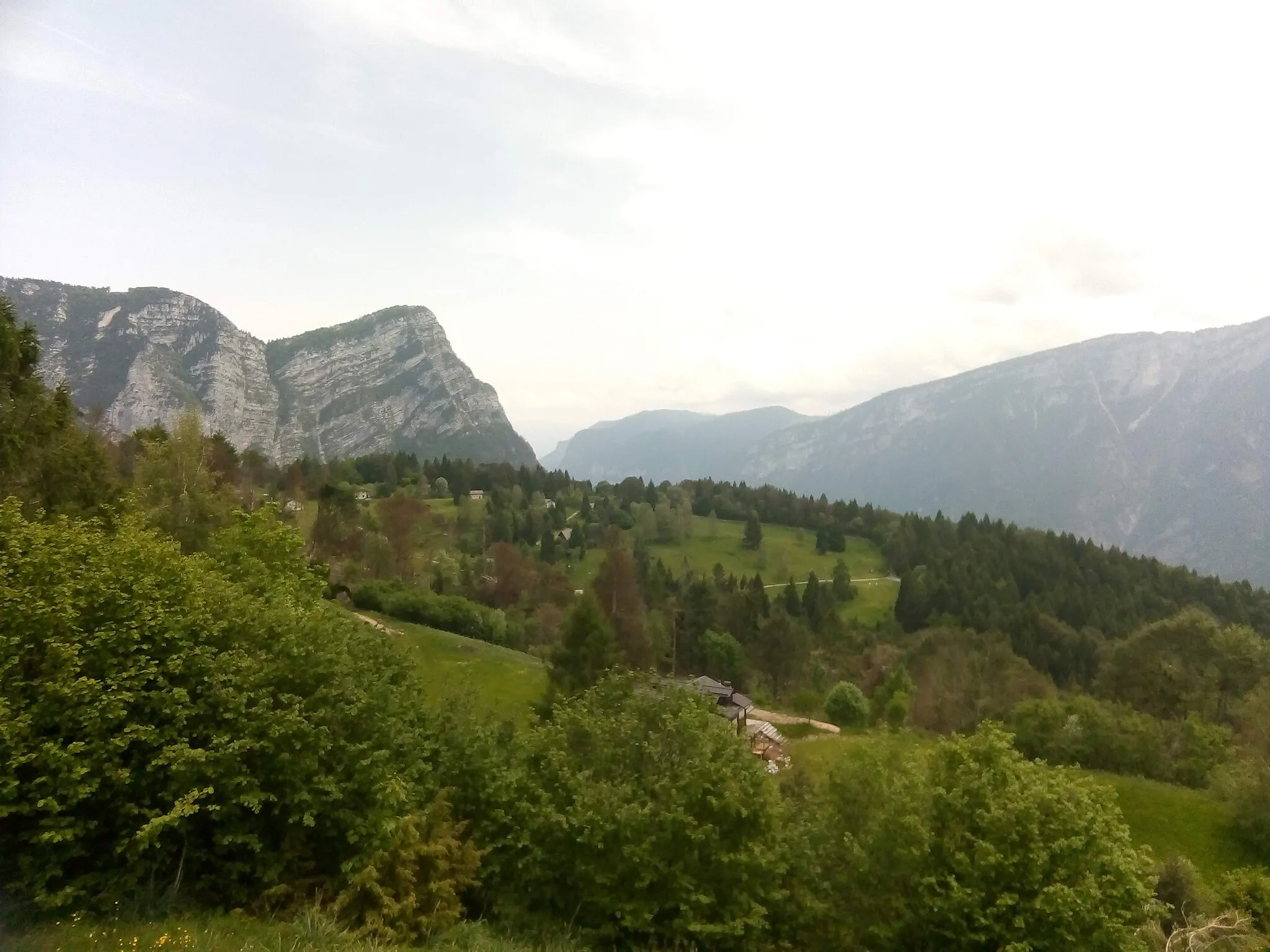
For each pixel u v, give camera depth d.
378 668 16.45
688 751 15.16
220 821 11.41
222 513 42.12
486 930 13.12
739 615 92.00
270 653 12.72
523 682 54.72
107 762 10.00
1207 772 44.06
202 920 10.43
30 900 9.73
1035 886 14.40
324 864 12.49
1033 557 133.88
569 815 14.02
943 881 15.23
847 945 15.80
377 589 71.62
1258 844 34.34
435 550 103.31
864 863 15.52
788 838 16.08
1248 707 48.81
